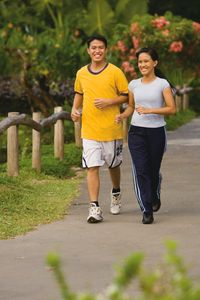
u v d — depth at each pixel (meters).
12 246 10.50
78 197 14.54
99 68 12.23
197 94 44.59
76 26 39.28
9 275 8.98
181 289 4.23
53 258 4.42
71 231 11.45
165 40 32.16
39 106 29.23
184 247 10.32
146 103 11.96
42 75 29.03
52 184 16.11
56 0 39.75
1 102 34.91
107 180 16.72
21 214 12.69
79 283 8.57
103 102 12.07
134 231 11.42
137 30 32.00
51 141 24.56
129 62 31.58
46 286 8.46
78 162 19.62
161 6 51.56
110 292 4.19
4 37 33.34
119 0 39.53
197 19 53.00
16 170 16.62
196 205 13.62
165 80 12.02
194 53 33.22
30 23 41.00
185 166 18.98
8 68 30.31
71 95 29.94
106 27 38.75
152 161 12.12
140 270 4.28
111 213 12.84
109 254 9.98
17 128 16.67
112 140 12.23
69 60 29.55
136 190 12.02
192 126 32.19
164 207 13.45
